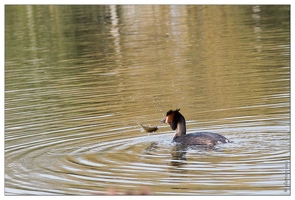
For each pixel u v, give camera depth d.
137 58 36.06
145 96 27.66
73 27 45.94
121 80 31.05
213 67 32.69
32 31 44.88
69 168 18.45
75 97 28.11
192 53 36.53
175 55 36.25
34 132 22.84
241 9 51.00
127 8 53.19
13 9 52.72
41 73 33.62
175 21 47.28
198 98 26.75
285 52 35.00
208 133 20.56
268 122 22.34
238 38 39.97
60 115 25.14
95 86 30.06
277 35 39.97
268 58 33.84
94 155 19.67
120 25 46.50
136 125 23.28
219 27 44.12
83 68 34.28
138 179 17.03
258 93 26.80
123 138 21.56
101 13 51.09
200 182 16.58
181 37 41.47
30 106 26.95
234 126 22.19
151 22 47.34
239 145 19.67
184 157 18.80
